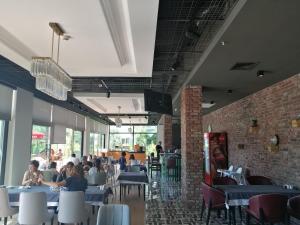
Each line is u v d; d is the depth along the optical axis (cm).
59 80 433
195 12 406
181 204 741
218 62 534
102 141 2222
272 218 440
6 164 702
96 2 351
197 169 737
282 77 634
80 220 452
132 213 646
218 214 603
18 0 346
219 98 919
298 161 586
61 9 369
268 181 645
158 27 455
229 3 372
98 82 893
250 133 848
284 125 648
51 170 739
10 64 642
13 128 711
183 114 773
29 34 454
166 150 1362
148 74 690
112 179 1128
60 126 1148
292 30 387
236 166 966
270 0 310
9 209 469
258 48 457
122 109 1550
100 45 504
